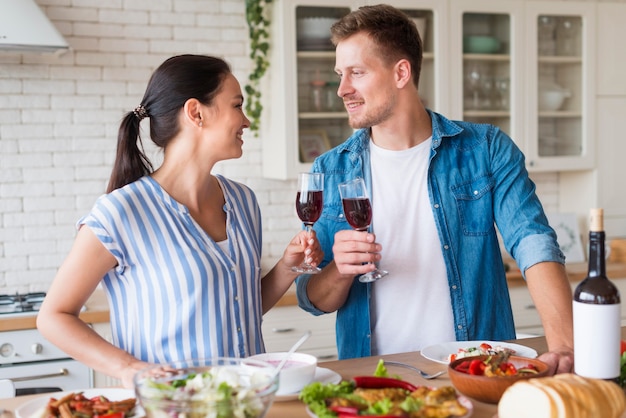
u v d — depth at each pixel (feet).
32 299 11.43
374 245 6.39
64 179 12.29
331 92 12.53
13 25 10.47
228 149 6.39
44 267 12.25
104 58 12.39
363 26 7.16
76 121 12.31
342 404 4.52
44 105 12.14
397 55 7.19
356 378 4.94
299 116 12.34
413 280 7.33
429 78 13.09
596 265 4.69
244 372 4.75
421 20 12.94
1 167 12.00
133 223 6.06
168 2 12.68
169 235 6.15
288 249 6.77
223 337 6.20
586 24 13.98
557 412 4.12
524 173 7.48
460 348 6.28
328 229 7.64
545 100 13.83
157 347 6.08
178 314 6.07
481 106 13.41
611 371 4.63
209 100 6.28
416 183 7.47
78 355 5.71
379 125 7.46
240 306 6.37
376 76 7.17
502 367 5.01
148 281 6.10
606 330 4.60
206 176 6.48
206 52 12.92
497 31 13.47
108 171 12.50
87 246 5.94
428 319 7.30
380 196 7.50
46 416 4.69
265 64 12.76
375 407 4.42
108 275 6.23
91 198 12.43
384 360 6.04
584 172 14.60
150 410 4.09
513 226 7.11
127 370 5.50
